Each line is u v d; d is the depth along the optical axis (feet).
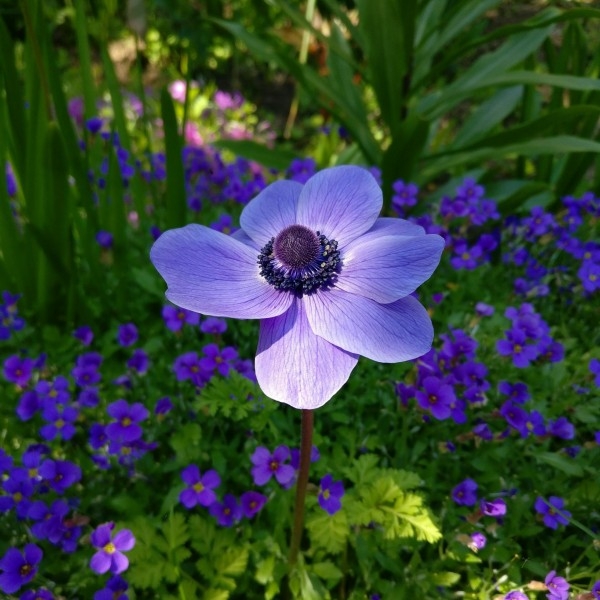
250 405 0.73
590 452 0.79
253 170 1.47
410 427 0.82
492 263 1.18
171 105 0.88
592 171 1.56
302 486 0.56
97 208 1.09
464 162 1.14
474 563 0.71
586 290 0.97
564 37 1.13
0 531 0.71
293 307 0.45
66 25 2.13
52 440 0.80
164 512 0.71
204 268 0.46
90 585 0.66
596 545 0.67
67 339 0.93
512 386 0.77
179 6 1.94
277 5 1.08
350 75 1.31
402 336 0.41
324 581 0.71
